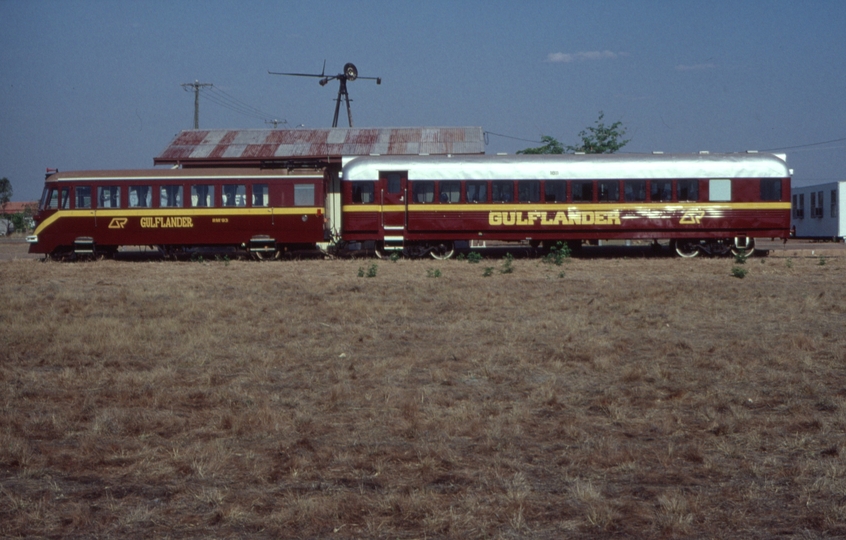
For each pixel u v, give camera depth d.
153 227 30.94
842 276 23.47
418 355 11.56
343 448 7.32
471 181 30.77
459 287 20.69
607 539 5.39
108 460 6.99
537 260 29.95
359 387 9.67
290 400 9.02
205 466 6.75
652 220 30.67
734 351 11.65
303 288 20.70
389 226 30.88
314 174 31.17
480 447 7.31
